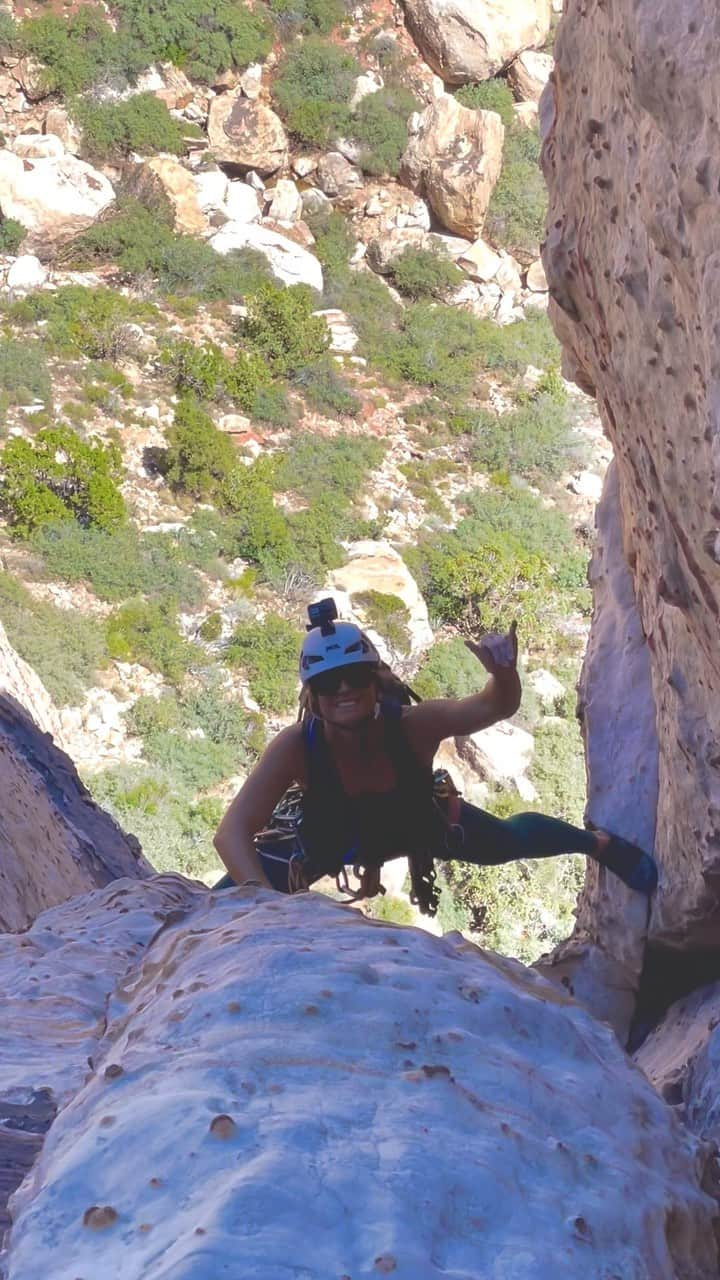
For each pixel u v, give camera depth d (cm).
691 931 287
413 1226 87
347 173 3688
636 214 206
